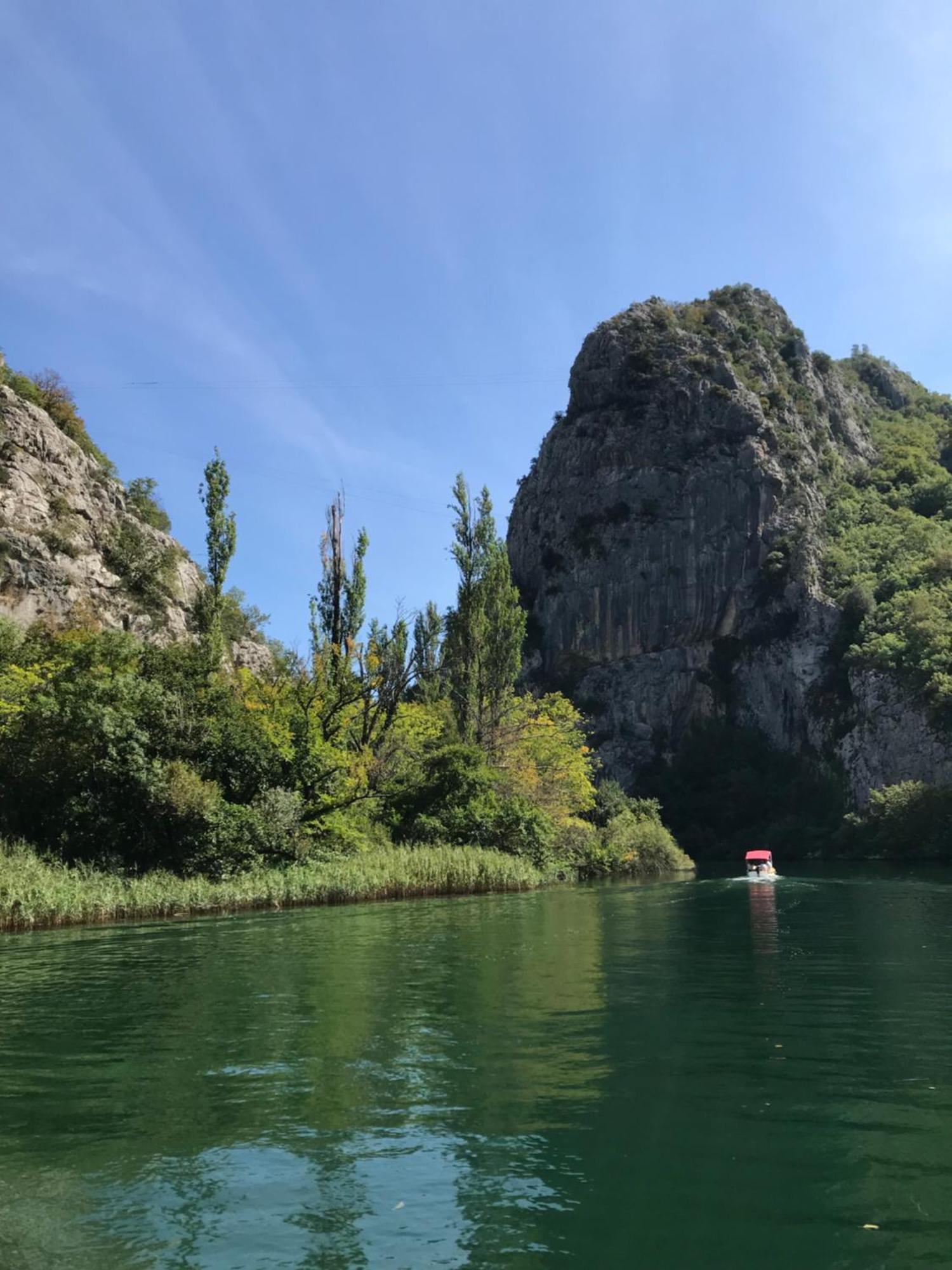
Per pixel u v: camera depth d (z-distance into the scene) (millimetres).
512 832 45844
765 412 152750
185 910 27141
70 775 30391
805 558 138875
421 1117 7168
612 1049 9281
